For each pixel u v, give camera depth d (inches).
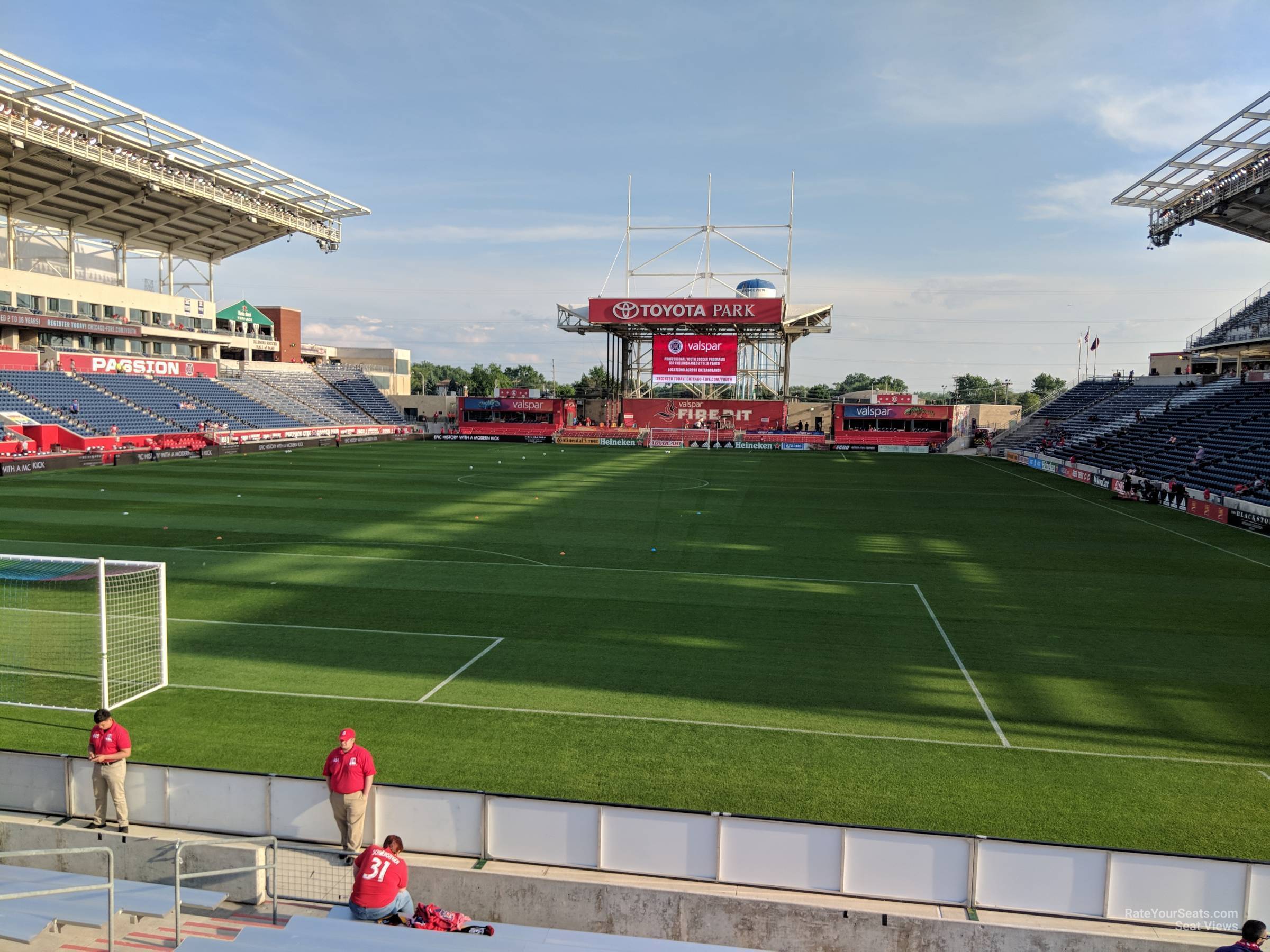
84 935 325.1
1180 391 2527.1
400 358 5068.9
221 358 3563.0
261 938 304.5
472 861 382.0
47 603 818.8
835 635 755.4
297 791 388.2
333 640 721.0
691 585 940.0
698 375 3363.7
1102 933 331.0
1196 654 711.7
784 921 326.6
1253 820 432.5
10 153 1907.0
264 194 2549.2
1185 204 1878.7
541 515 1437.0
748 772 480.1
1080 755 510.3
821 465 2546.8
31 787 416.5
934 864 348.5
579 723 548.1
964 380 7258.9
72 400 2301.9
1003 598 894.4
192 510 1407.5
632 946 309.3
